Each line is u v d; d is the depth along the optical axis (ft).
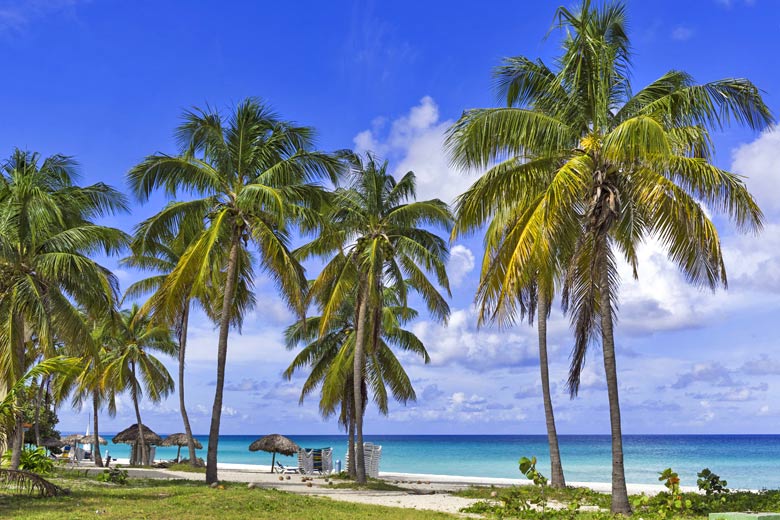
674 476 51.11
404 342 111.04
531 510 52.06
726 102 52.75
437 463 277.23
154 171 74.08
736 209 51.65
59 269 72.28
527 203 57.62
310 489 80.53
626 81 57.36
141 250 76.54
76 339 74.13
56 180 80.79
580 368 57.06
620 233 61.41
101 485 68.90
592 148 54.54
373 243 84.74
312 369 114.93
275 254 74.95
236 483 77.97
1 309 70.64
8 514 46.06
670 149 47.29
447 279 87.40
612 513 50.83
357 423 86.79
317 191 79.15
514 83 60.23
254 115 79.00
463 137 54.19
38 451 78.33
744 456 303.89
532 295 76.13
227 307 76.38
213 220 75.56
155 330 130.93
